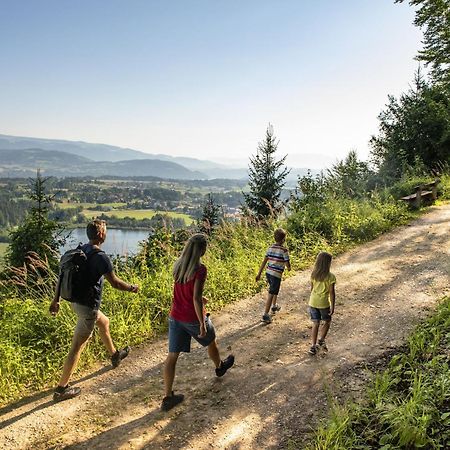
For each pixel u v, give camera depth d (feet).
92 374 17.20
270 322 21.83
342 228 39.60
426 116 75.36
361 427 12.29
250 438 12.59
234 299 25.89
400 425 11.46
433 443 10.93
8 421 13.97
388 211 45.78
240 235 37.70
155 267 28.99
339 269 30.07
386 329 19.17
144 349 19.47
